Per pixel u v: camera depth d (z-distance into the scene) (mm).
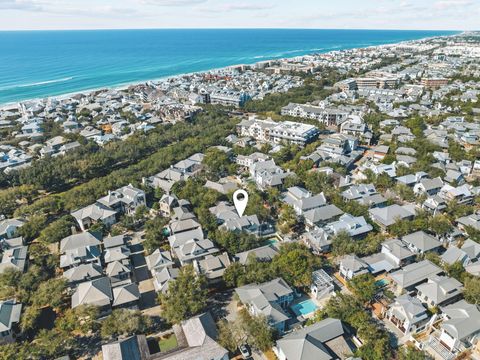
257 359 60812
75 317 64938
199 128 186500
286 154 148500
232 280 76188
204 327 62812
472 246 84062
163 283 76000
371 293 69875
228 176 136750
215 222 97250
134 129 190125
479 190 114188
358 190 113312
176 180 124875
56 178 128500
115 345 59312
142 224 105312
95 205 105438
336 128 195250
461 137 165250
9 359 57250
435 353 61250
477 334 62250
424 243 86375
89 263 83062
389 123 186625
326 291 74125
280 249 85625
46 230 95000
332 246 88188
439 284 71625
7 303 68875
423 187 114938
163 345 64062
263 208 103500
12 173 131375
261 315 63844
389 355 57938
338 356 58281
